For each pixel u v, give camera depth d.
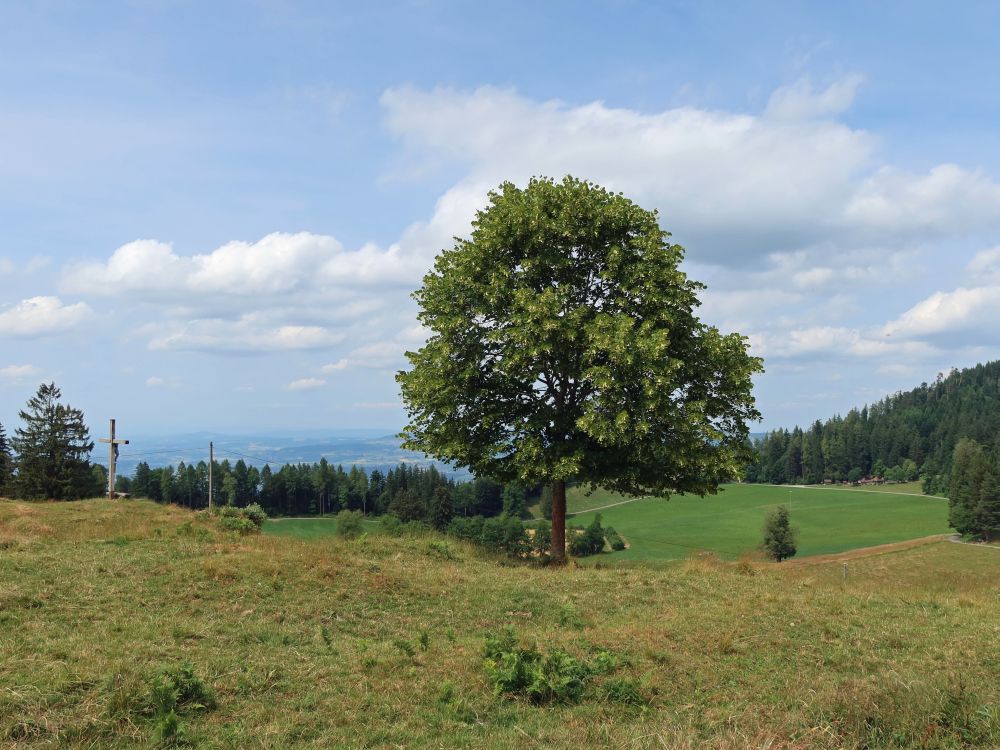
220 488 111.44
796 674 9.10
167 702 7.02
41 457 59.19
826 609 13.27
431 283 22.19
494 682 8.35
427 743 6.73
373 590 13.80
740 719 7.34
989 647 10.34
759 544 94.19
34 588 11.69
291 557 15.42
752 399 21.61
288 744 6.61
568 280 21.73
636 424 19.58
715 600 14.55
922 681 7.89
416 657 9.52
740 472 20.77
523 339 19.75
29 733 6.34
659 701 8.16
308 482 115.75
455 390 20.88
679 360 20.11
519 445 20.89
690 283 22.36
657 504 140.12
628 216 21.92
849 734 6.73
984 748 6.36
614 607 13.94
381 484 122.00
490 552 22.20
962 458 110.44
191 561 14.38
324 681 8.33
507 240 21.48
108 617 10.69
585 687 8.41
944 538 98.75
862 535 107.25
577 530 98.00
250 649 9.59
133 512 25.19
